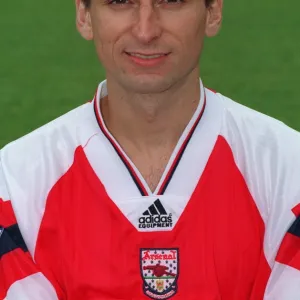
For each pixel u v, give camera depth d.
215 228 2.08
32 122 6.15
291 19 8.81
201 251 2.07
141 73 1.95
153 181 2.15
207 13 2.07
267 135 2.16
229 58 7.55
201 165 2.13
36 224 2.13
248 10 9.20
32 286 2.13
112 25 1.94
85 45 8.02
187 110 2.12
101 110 2.21
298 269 2.07
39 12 9.30
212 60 7.51
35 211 2.13
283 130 2.18
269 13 9.07
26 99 6.61
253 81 6.98
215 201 2.10
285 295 2.08
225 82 6.97
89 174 2.13
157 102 2.06
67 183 2.14
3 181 2.19
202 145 2.14
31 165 2.18
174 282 2.07
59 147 2.19
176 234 2.08
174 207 2.09
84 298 2.11
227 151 2.13
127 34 1.93
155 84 1.96
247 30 8.42
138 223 2.09
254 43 7.99
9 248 2.14
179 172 2.12
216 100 2.22
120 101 2.10
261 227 2.09
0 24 8.86
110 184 2.12
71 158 2.17
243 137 2.16
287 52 7.70
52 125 2.25
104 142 2.15
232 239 2.07
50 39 8.27
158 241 2.08
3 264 2.15
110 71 2.01
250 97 6.66
